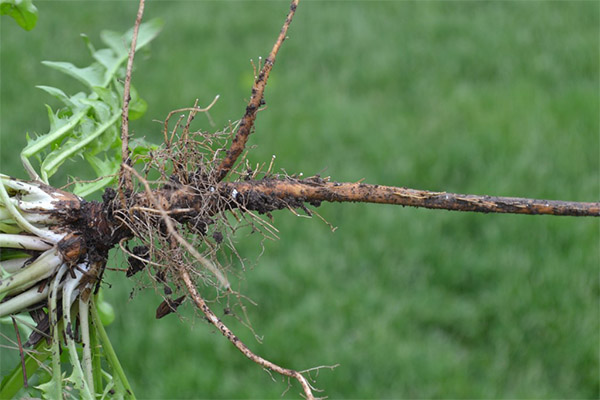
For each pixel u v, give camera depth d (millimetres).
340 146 4402
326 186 1369
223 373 3025
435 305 3352
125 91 1318
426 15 6160
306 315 3232
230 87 5031
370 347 3115
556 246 3604
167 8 6312
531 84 5129
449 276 3500
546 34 5777
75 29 5758
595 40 5605
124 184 1326
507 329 3232
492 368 3102
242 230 3533
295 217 3734
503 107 4809
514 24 5953
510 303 3328
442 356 3109
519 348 3189
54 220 1282
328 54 5648
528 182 4078
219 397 2943
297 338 3137
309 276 3393
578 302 3342
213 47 5719
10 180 1284
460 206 1346
